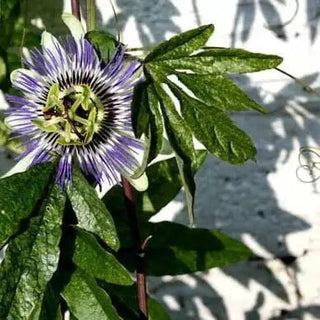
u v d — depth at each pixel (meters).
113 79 0.29
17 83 0.30
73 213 0.29
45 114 0.29
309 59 0.37
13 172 0.30
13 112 0.30
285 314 0.41
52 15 0.36
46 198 0.28
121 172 0.29
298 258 0.40
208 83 0.28
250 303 0.40
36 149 0.29
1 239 0.27
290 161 0.39
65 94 0.29
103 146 0.29
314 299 0.41
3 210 0.28
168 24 0.37
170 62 0.28
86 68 0.29
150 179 0.33
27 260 0.28
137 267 0.32
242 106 0.28
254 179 0.39
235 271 0.40
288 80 0.38
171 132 0.28
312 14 0.37
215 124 0.28
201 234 0.34
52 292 0.29
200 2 0.37
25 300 0.27
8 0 0.34
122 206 0.33
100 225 0.29
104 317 0.28
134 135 0.27
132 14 0.37
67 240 0.29
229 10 0.37
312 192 0.39
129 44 0.37
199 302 0.41
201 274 0.40
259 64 0.28
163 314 0.34
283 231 0.40
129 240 0.32
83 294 0.29
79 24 0.31
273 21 0.37
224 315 0.41
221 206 0.39
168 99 0.28
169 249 0.34
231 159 0.28
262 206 0.39
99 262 0.28
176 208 0.39
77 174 0.29
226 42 0.37
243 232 0.40
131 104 0.27
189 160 0.28
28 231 0.28
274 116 0.38
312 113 0.38
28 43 0.34
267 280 0.40
